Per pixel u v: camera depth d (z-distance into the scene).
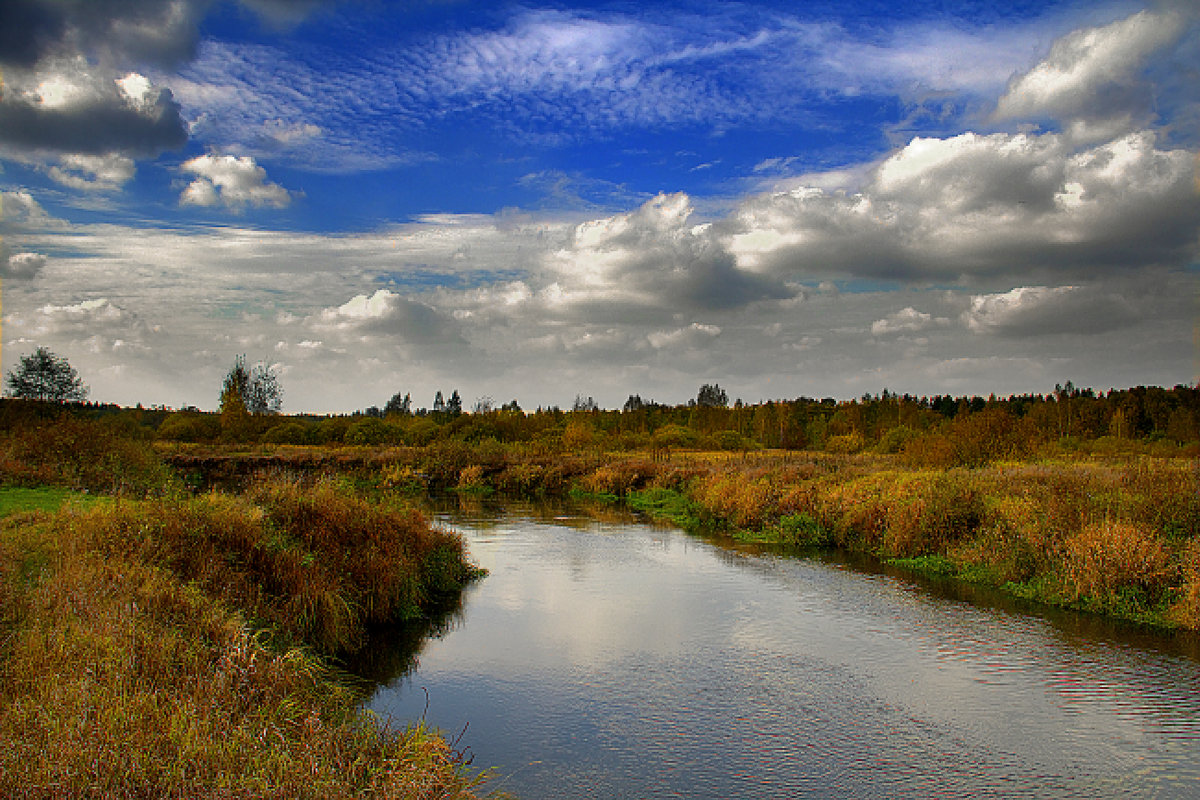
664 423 84.81
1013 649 11.02
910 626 12.28
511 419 62.56
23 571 8.83
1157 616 12.20
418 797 5.48
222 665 7.04
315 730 6.30
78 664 6.31
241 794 5.00
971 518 17.84
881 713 8.69
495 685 9.59
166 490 15.87
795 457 41.19
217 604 8.79
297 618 10.05
